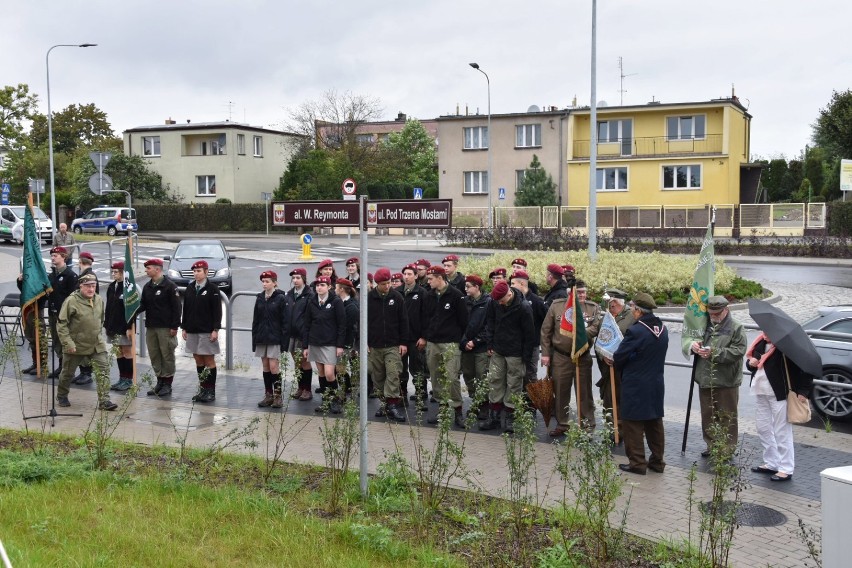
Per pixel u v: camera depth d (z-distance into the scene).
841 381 10.73
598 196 49.75
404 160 69.44
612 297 9.25
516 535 6.22
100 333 11.09
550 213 46.28
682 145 48.44
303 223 7.06
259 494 6.90
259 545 5.83
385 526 6.31
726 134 47.00
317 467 7.98
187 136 61.03
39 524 5.96
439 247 40.75
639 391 8.16
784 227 42.53
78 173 57.34
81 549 5.54
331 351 11.09
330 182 54.34
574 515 6.47
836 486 4.52
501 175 52.59
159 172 61.38
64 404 11.02
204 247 25.22
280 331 11.20
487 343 10.29
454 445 7.03
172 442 9.16
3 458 7.61
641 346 8.12
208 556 5.61
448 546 5.96
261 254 36.81
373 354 10.70
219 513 6.44
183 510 6.49
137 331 15.59
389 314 10.58
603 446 6.34
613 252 24.16
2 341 15.70
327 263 11.36
